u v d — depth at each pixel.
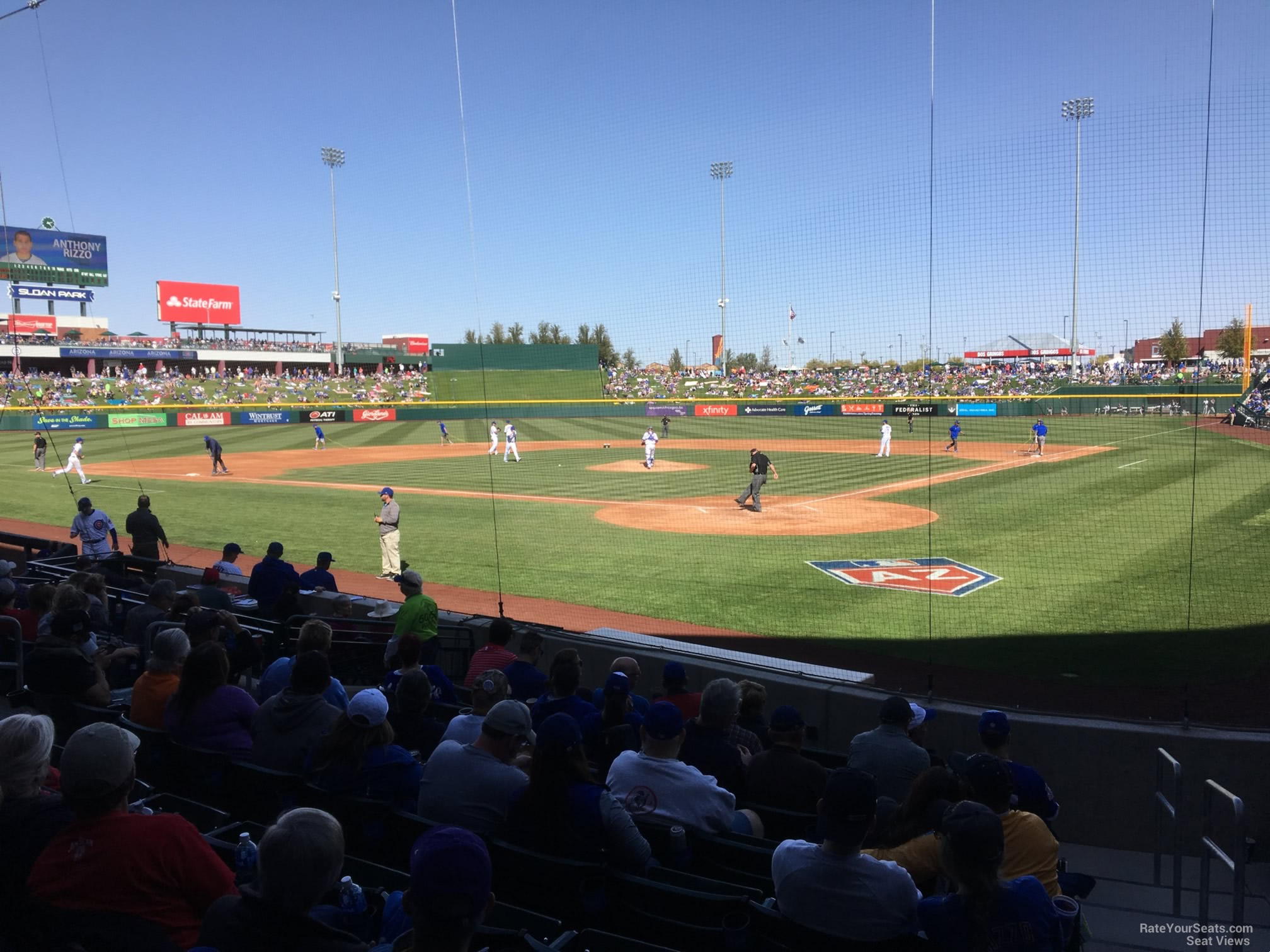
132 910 2.86
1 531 18.22
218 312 84.12
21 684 6.38
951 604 11.83
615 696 5.18
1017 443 33.97
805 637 10.48
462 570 14.29
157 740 4.89
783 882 3.28
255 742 4.64
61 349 68.25
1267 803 5.68
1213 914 4.89
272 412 56.00
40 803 3.22
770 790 4.62
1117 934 4.63
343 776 4.19
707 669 7.61
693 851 4.09
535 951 2.82
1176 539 15.70
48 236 68.56
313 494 23.50
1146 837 5.91
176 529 18.30
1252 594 12.03
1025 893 2.97
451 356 70.62
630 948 3.09
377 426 53.84
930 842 3.78
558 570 14.15
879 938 3.15
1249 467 24.86
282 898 2.40
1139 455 28.52
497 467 30.17
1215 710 7.98
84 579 8.09
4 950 3.06
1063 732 6.02
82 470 27.14
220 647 4.86
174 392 59.66
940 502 20.75
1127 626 10.70
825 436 40.91
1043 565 13.97
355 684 8.64
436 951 2.18
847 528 17.75
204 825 4.19
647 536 17.06
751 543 16.25
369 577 13.89
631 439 41.81
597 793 3.67
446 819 3.95
